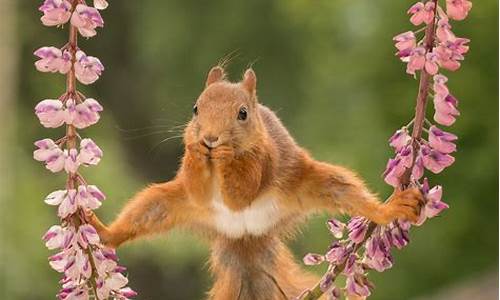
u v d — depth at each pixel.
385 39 16.39
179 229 5.65
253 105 5.49
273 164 5.49
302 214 5.64
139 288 23.41
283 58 24.86
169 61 25.08
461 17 4.45
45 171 19.61
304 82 24.28
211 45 24.89
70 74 4.54
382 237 4.73
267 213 5.59
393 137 4.60
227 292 5.85
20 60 22.38
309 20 18.91
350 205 5.37
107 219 18.33
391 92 16.25
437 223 15.91
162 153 24.91
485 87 15.48
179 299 23.70
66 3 4.48
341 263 4.78
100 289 4.62
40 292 17.22
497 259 15.71
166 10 25.20
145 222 5.50
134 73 26.28
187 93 24.80
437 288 15.86
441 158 4.52
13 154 18.23
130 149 25.14
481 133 15.62
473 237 15.86
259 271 5.81
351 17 17.36
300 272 5.98
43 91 22.91
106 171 18.75
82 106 4.51
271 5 24.84
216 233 5.73
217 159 5.24
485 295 14.65
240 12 24.84
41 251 17.38
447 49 4.43
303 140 18.91
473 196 15.77
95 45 26.30
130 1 26.12
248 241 5.74
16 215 17.48
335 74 17.22
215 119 5.30
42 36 23.27
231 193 5.34
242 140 5.33
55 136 21.97
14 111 18.64
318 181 5.44
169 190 5.55
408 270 15.97
